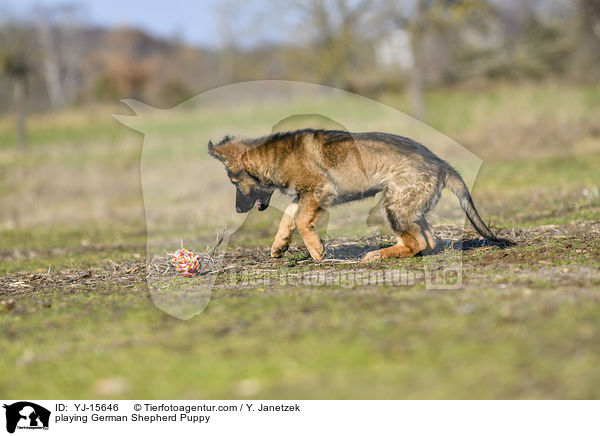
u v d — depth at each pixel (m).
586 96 63.66
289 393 8.02
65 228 32.75
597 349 8.30
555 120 47.00
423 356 8.54
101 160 54.12
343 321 10.18
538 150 43.84
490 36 88.94
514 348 8.53
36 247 27.02
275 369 8.53
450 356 8.47
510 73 84.38
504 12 90.38
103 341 10.38
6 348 10.41
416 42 62.09
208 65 136.50
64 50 141.25
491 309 10.24
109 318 11.80
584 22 87.19
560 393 7.40
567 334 8.85
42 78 119.38
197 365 8.91
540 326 9.24
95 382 8.77
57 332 11.13
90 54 155.62
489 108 56.56
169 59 143.50
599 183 29.67
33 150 60.06
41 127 76.69
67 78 140.38
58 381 8.95
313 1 65.94
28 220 35.47
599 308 9.88
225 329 10.31
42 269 19.53
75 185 45.31
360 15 65.75
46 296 14.40
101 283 15.73
